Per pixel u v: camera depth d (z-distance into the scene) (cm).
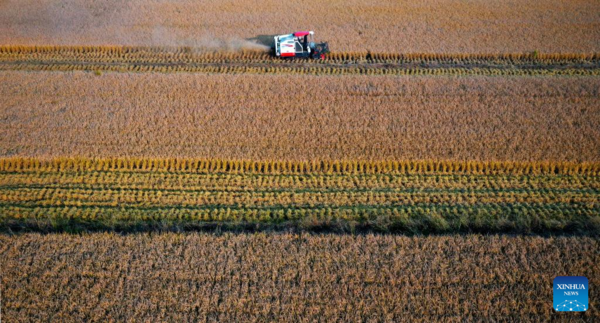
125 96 2617
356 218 1966
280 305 1614
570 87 2688
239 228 1908
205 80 2744
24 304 1605
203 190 2091
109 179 2133
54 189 2084
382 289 1661
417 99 2608
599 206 2012
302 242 1814
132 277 1689
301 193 2077
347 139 2323
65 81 2731
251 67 2945
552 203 2039
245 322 1568
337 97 2620
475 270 1712
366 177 2155
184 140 2311
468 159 2212
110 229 1886
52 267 1716
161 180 2133
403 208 2011
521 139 2323
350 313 1591
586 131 2367
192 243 1809
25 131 2355
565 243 1808
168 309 1602
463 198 2059
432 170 2184
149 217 1959
